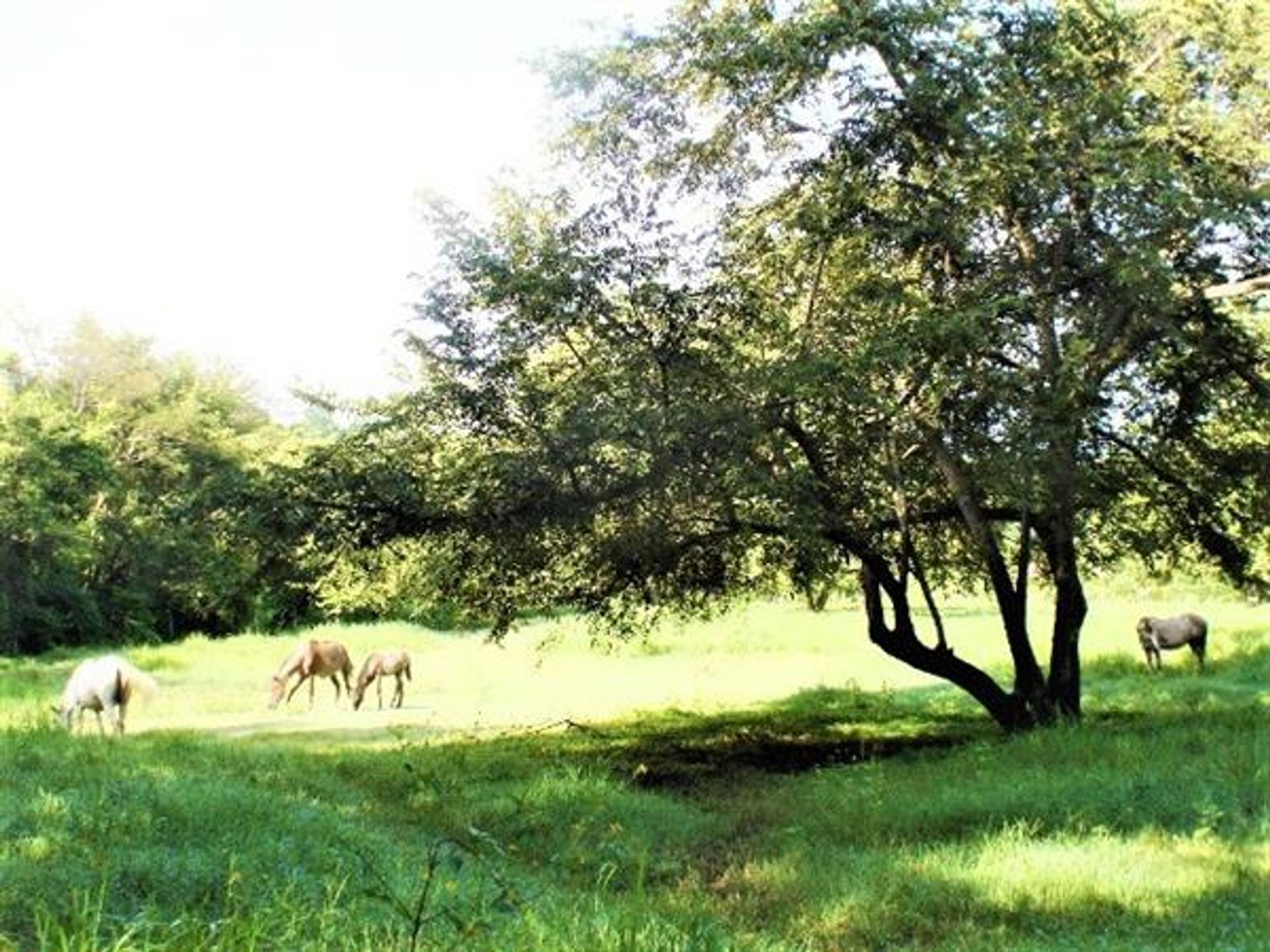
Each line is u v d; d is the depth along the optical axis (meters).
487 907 5.32
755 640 33.41
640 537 14.72
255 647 37.09
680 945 5.11
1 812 8.27
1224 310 16.73
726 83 15.02
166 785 9.61
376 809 10.93
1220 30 14.40
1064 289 14.81
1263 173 15.34
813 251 15.48
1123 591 41.38
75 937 4.22
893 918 7.55
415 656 34.44
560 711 21.89
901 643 16.27
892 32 14.01
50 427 49.22
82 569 52.28
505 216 15.61
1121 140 14.28
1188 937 6.75
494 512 14.41
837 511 14.97
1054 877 7.91
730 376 14.27
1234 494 18.02
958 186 14.22
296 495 14.73
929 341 13.41
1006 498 14.53
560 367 15.13
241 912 5.78
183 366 65.06
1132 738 12.87
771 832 10.54
